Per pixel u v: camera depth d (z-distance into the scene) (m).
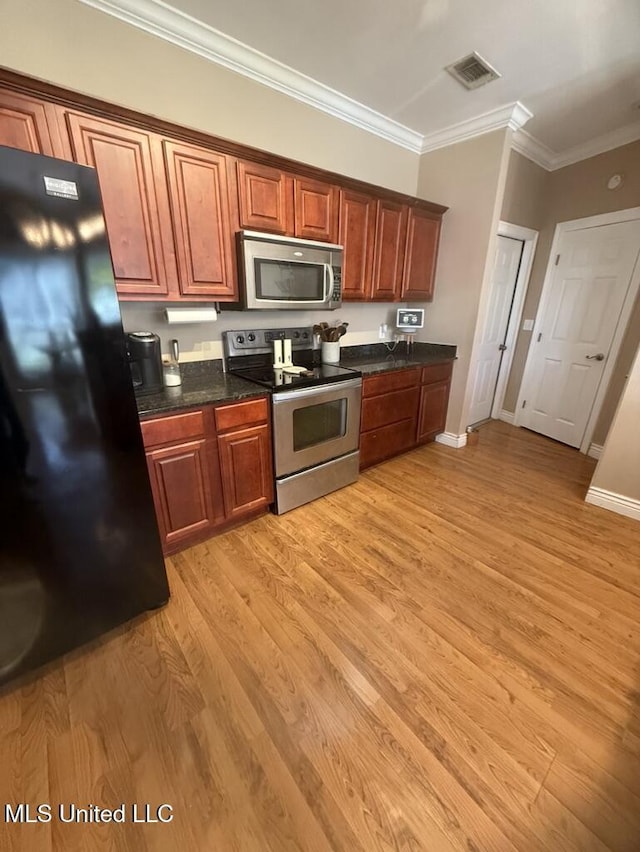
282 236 2.14
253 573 1.84
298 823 0.95
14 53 1.54
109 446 1.31
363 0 1.70
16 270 1.02
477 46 2.01
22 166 0.99
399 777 1.05
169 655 1.41
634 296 2.91
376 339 3.43
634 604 1.68
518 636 1.51
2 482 1.10
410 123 2.85
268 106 2.27
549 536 2.15
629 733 1.17
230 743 1.13
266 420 2.10
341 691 1.29
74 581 1.33
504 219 3.17
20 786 1.03
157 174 1.68
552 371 3.64
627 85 2.32
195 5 1.74
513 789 1.02
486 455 3.30
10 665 1.25
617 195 2.99
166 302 2.10
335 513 2.37
